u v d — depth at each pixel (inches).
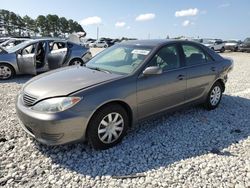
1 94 278.1
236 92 300.7
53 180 125.7
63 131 136.4
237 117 213.9
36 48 369.7
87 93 142.1
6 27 3307.1
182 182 125.1
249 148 160.1
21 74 387.2
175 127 189.0
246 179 127.6
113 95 149.6
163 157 147.6
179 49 196.1
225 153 153.2
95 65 189.2
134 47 191.6
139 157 147.1
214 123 198.8
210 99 222.8
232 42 1295.5
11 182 123.3
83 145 158.1
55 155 147.0
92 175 130.3
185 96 195.8
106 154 149.3
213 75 216.1
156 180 126.6
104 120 150.1
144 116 171.2
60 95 139.3
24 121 145.0
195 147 160.2
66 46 401.7
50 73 178.5
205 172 132.9
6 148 152.9
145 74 164.2
